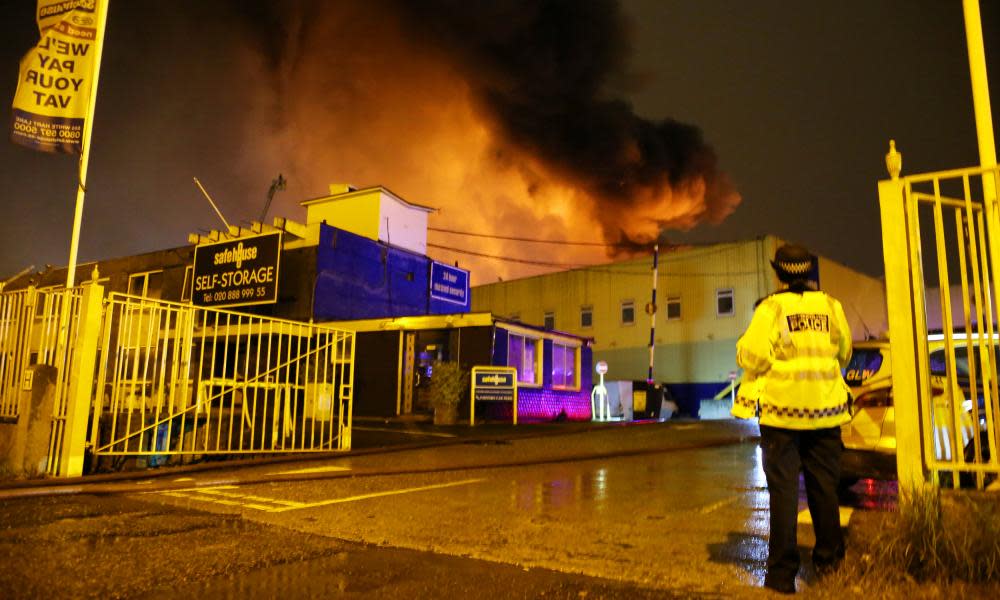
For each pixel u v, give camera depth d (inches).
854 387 230.1
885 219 160.2
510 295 1518.2
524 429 599.5
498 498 239.6
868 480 290.2
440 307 1094.4
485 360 752.3
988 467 143.6
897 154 160.6
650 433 569.6
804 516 200.4
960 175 154.0
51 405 278.8
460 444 458.0
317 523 192.5
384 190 1035.3
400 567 145.8
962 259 152.6
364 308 957.8
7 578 132.6
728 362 1214.9
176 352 322.3
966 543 126.2
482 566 147.1
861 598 118.0
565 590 130.3
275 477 284.7
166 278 1010.1
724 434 561.3
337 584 133.1
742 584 133.6
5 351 301.7
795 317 134.0
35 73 388.5
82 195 398.9
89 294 284.8
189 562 146.9
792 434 132.3
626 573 142.0
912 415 150.6
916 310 153.3
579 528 187.8
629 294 1350.9
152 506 217.2
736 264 1233.4
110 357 336.2
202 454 340.5
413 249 1085.8
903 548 130.3
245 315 350.3
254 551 157.6
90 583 130.7
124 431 306.3
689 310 1272.1
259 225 948.0
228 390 344.8
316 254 899.4
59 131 391.5
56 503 219.0
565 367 904.9
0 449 276.1
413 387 788.6
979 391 215.2
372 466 331.3
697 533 181.5
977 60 178.2
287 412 369.7
